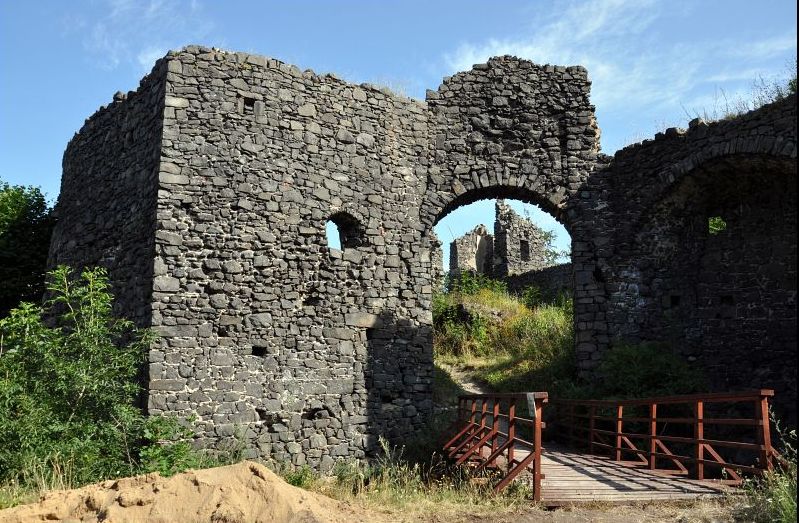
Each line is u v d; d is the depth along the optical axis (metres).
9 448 7.95
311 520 5.28
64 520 5.58
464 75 14.41
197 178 11.23
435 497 7.63
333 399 11.62
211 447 10.43
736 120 12.12
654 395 11.98
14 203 15.57
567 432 12.63
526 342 17.20
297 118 12.27
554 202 13.98
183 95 11.43
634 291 13.48
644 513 6.66
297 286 11.70
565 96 14.51
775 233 12.86
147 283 10.83
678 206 13.49
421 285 13.10
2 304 14.98
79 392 8.85
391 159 13.32
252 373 11.02
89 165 13.47
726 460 11.78
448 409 13.52
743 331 12.93
